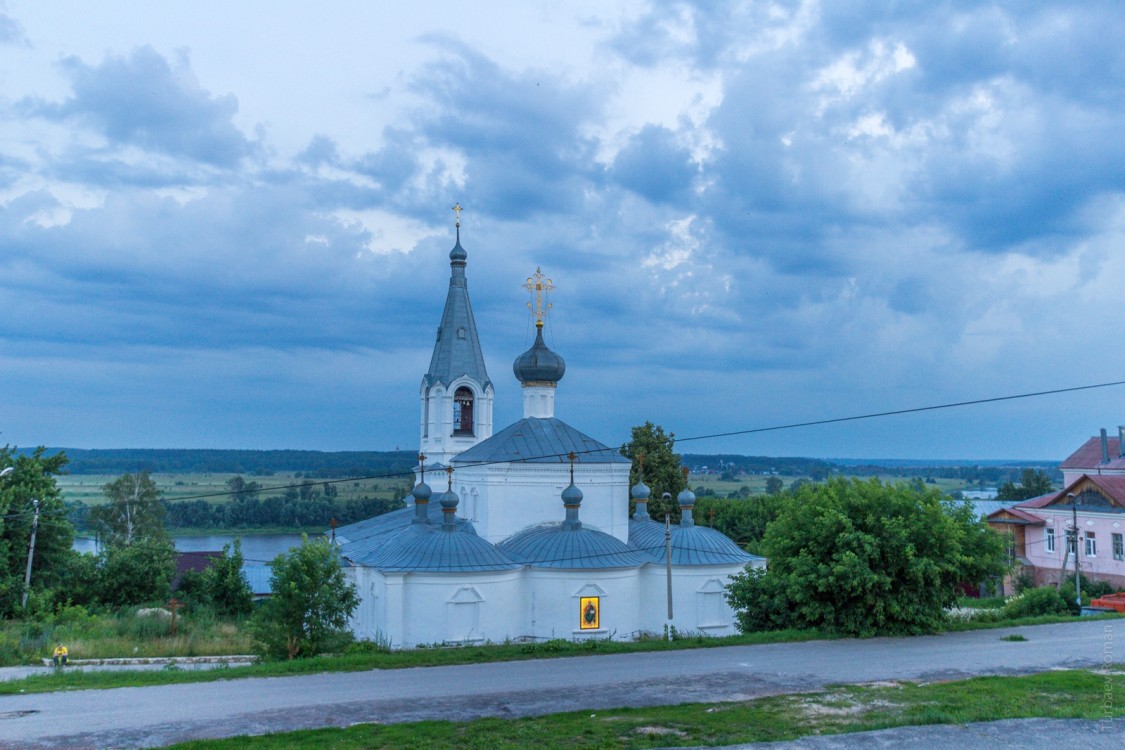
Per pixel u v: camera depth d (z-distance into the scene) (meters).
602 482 49.41
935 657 33.00
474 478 49.88
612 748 20.94
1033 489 130.00
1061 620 44.47
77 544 128.88
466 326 65.00
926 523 38.62
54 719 24.59
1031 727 22.42
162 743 21.98
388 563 43.50
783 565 40.53
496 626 42.97
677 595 45.69
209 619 57.31
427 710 25.27
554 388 53.12
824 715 23.73
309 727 23.38
